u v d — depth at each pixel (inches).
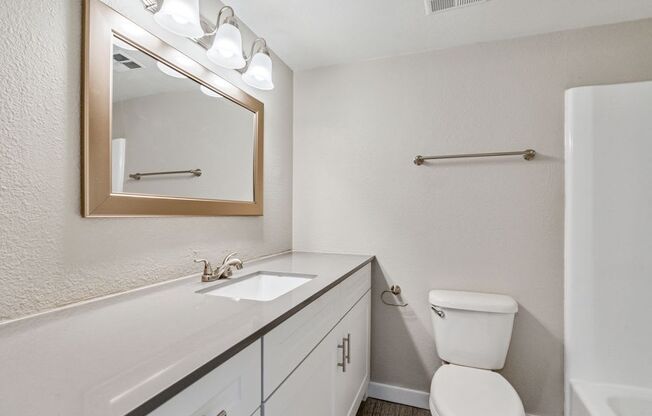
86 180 35.9
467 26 65.7
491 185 70.0
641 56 61.9
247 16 62.8
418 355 75.1
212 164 56.3
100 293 38.2
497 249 69.4
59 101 33.8
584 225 59.2
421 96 75.7
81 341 26.0
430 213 74.3
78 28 35.6
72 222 35.2
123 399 17.7
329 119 83.0
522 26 65.3
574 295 59.6
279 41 72.2
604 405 50.8
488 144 70.4
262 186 70.3
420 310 74.9
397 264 76.7
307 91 85.1
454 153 72.7
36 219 32.0
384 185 78.1
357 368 65.2
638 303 56.3
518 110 68.5
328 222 82.5
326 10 61.1
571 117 60.7
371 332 78.5
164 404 19.7
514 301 64.6
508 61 69.5
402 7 60.1
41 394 18.1
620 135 57.7
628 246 57.0
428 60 75.4
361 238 79.6
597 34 64.3
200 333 27.7
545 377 65.9
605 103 58.6
